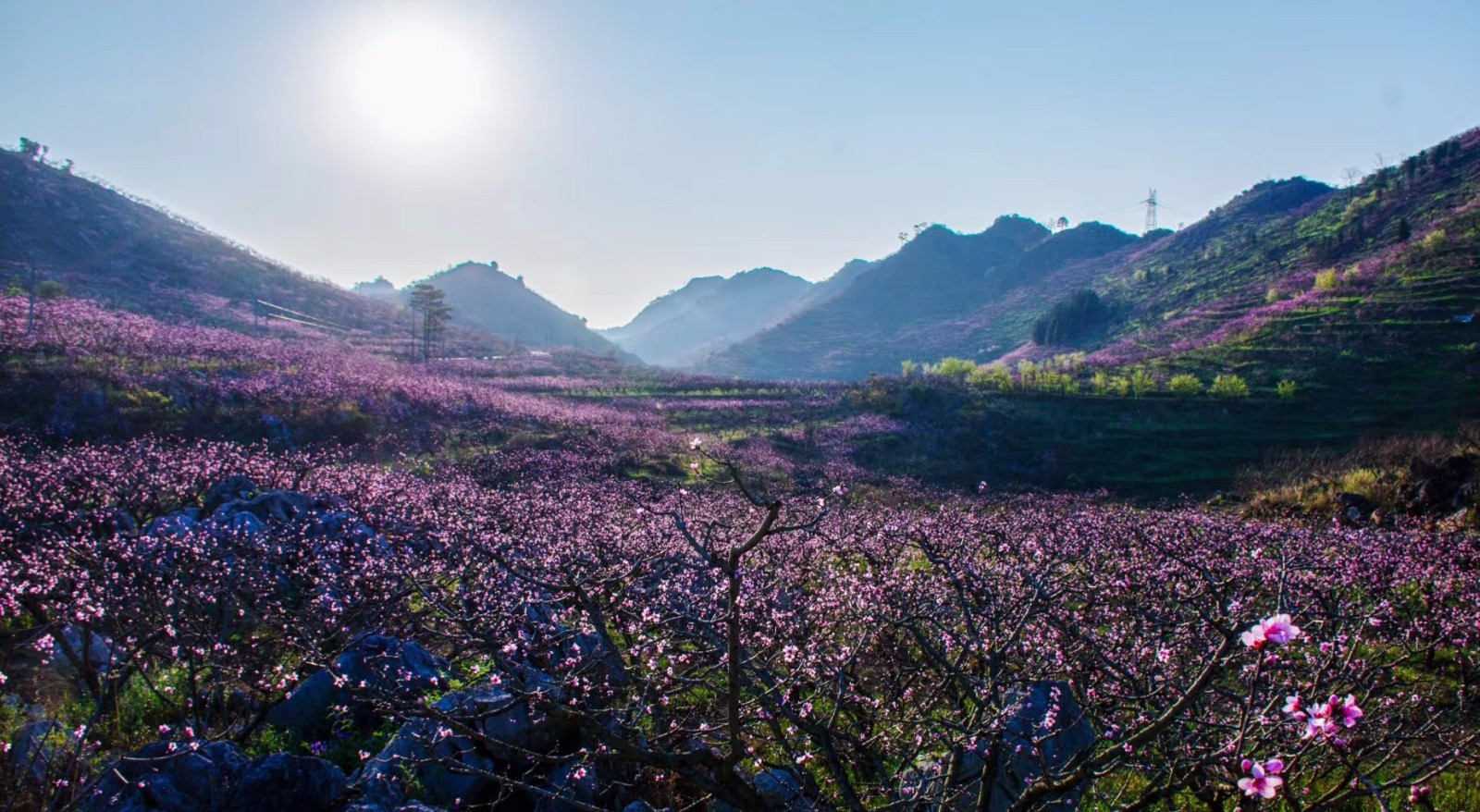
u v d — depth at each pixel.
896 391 80.25
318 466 26.52
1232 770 4.46
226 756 6.39
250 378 46.12
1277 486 41.53
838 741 7.71
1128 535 18.22
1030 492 47.72
